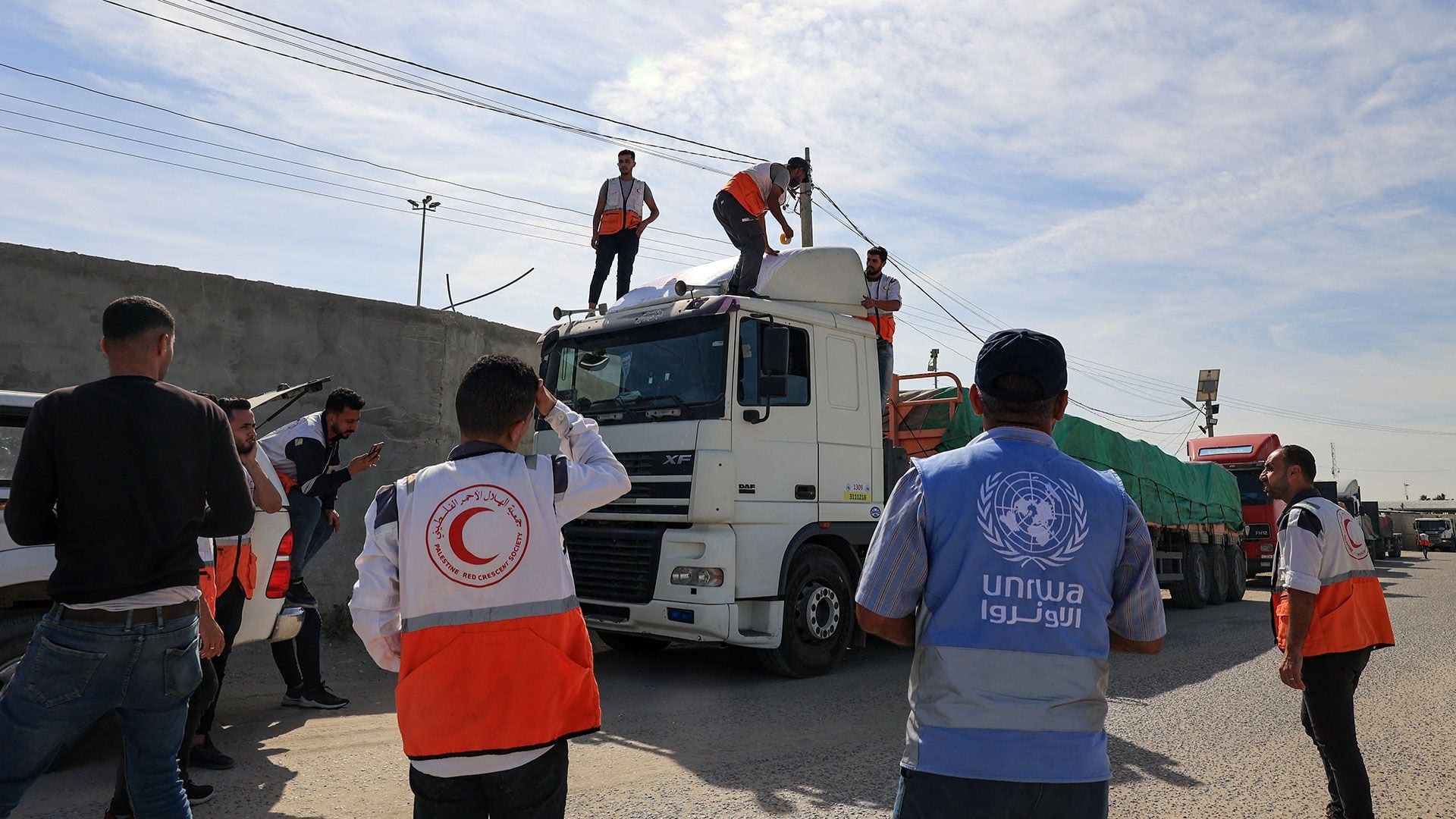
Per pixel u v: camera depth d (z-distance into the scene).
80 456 2.81
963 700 2.03
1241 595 16.81
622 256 10.24
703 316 7.23
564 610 2.35
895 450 8.52
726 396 7.04
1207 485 15.41
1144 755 5.42
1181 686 7.50
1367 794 3.89
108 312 3.01
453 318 9.85
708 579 6.85
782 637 7.36
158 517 2.89
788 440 7.49
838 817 4.22
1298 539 3.96
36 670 2.79
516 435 2.50
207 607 3.64
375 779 4.68
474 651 2.22
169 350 3.10
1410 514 61.41
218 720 5.80
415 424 9.47
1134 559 2.19
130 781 2.98
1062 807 1.96
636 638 8.86
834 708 6.43
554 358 8.31
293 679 6.11
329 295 8.97
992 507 2.12
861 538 8.04
